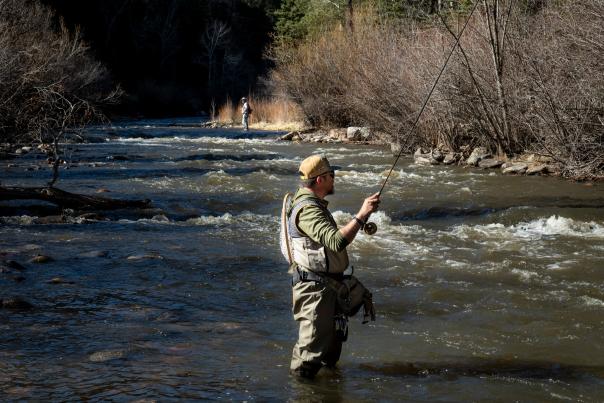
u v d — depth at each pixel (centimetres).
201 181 1375
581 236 881
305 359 410
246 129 3262
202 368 429
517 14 1722
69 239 834
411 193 1227
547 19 1623
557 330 519
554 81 1448
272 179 1423
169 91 5922
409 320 543
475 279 669
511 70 1628
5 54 1856
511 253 782
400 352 470
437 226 962
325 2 4247
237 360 446
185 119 4897
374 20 2889
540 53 1512
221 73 7531
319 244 404
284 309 570
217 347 471
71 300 582
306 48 3144
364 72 2355
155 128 3434
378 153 2031
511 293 616
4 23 2419
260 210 1091
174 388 394
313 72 2944
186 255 760
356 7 3152
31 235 851
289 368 433
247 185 1322
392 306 580
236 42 7931
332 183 413
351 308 411
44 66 2078
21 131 1861
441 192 1238
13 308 555
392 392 398
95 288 622
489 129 1736
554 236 882
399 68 2102
